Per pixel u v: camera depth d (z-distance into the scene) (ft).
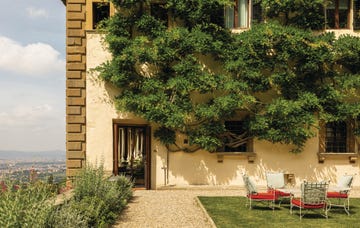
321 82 54.70
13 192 23.35
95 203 32.99
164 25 53.57
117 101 52.95
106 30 52.95
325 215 36.50
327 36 52.95
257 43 51.11
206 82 50.98
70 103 54.70
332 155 55.31
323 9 55.31
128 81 52.49
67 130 54.54
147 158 54.24
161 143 54.60
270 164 55.31
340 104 53.47
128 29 53.62
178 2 52.11
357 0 55.98
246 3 55.72
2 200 21.95
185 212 38.22
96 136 54.44
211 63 54.54
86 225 27.32
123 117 54.34
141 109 51.60
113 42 51.98
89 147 54.34
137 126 54.80
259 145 55.36
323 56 51.93
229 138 54.65
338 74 54.29
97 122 54.49
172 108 50.80
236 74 53.01
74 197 33.96
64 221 24.48
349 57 53.21
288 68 52.26
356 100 55.42
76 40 54.90
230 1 52.42
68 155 54.34
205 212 37.42
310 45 51.65
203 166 54.90
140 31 53.72
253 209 39.29
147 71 53.93
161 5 53.57
